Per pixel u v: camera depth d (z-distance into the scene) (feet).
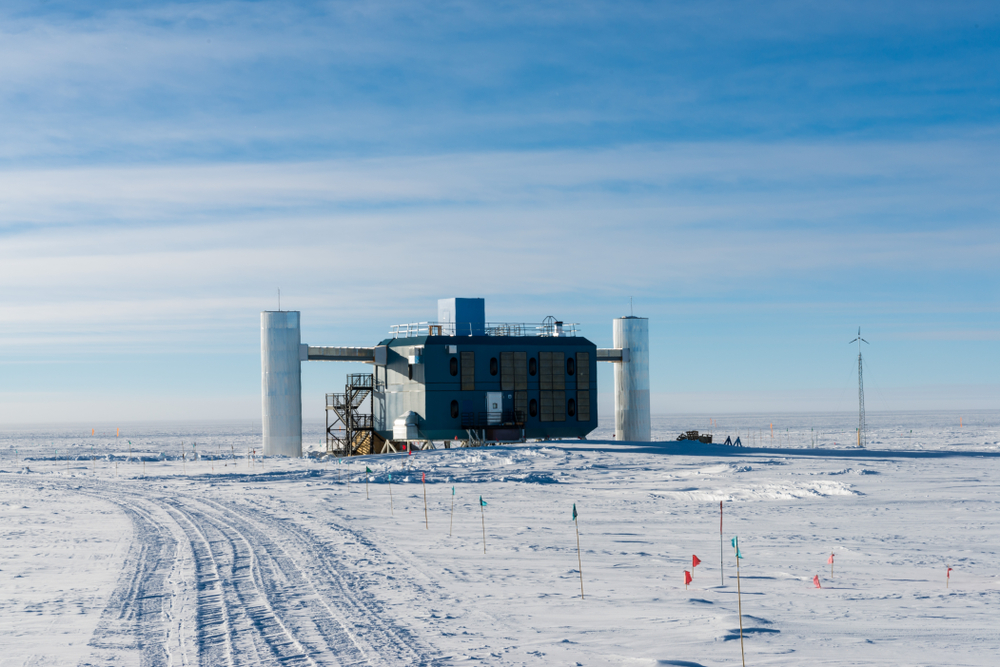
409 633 47.11
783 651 43.39
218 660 42.06
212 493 139.64
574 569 68.23
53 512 114.21
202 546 80.69
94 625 49.65
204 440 569.23
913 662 41.39
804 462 181.98
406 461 189.37
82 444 516.32
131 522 101.91
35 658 42.93
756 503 117.29
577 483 150.00
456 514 107.24
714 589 60.29
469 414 225.76
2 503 127.13
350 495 133.39
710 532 90.38
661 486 142.00
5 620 51.08
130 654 43.47
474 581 62.85
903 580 63.98
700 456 198.29
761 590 59.93
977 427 612.70
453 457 193.47
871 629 48.34
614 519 101.50
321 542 82.43
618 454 198.39
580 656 42.55
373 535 87.66
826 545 81.10
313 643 44.93
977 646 44.42
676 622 50.01
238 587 60.18
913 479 147.33
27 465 228.63
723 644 44.93
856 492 126.41
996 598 57.06
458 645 44.62
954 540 83.71
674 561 72.49
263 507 116.47
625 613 52.39
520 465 179.52
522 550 78.02
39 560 74.13
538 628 48.44
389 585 60.95
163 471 194.39
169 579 63.93
